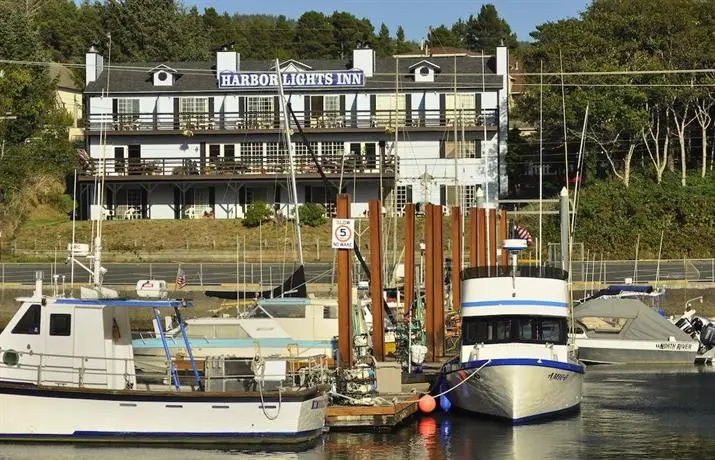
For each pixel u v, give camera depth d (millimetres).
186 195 83312
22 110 87938
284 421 29922
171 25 119750
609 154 85250
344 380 34031
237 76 83250
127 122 83500
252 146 83188
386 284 56188
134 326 54500
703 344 49969
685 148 88812
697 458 29719
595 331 49594
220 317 41906
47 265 69562
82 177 80625
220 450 29781
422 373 38844
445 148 82438
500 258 54219
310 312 40156
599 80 78250
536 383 33125
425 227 41375
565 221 45094
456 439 31656
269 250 74000
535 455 29953
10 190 80438
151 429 29859
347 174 81188
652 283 63125
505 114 83688
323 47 153375
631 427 33781
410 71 84312
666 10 83688
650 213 77125
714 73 79938
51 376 30672
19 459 28500
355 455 29688
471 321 34781
